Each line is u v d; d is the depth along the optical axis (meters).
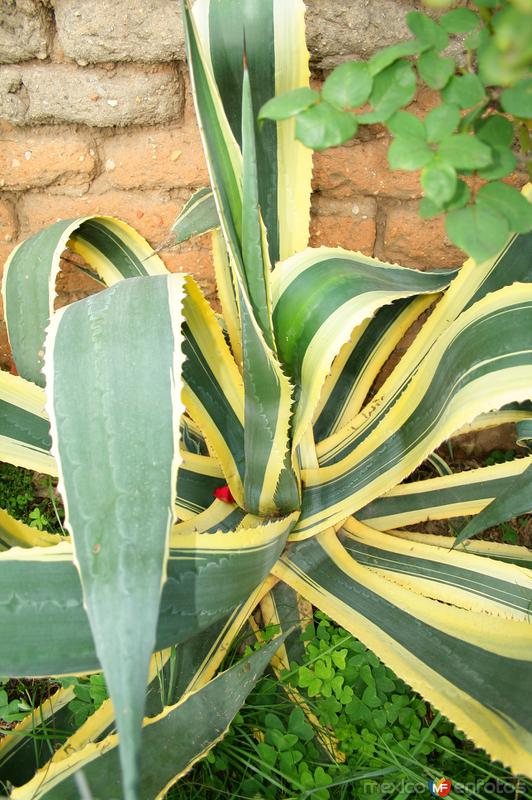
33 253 1.24
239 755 1.25
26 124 1.34
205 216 1.28
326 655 1.27
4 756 1.16
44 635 0.99
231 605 1.10
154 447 0.93
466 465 1.59
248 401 1.13
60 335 0.98
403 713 1.24
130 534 0.90
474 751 1.24
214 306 1.54
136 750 0.82
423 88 1.30
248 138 0.97
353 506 1.26
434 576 1.29
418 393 1.21
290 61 1.19
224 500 1.31
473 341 1.09
